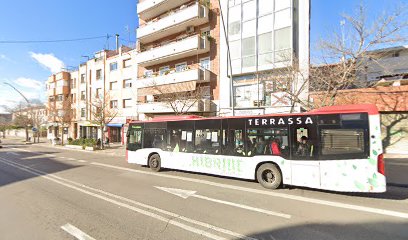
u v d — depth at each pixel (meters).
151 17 25.53
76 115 36.75
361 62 11.19
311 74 12.50
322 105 12.01
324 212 5.41
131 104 28.22
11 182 8.63
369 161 6.29
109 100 30.64
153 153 11.11
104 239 4.05
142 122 11.63
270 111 15.49
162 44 23.86
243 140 8.33
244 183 8.33
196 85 20.14
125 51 30.25
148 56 22.83
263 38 16.17
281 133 7.59
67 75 38.72
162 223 4.76
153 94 21.39
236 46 17.52
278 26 15.51
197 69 18.70
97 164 13.14
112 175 9.86
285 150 7.45
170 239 4.06
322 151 6.86
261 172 7.83
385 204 6.04
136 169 11.39
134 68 27.95
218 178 9.20
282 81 13.23
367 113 6.44
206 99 18.70
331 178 6.69
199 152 9.41
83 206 5.83
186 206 5.82
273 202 6.16
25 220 4.95
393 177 8.64
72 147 25.02
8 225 4.70
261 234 4.27
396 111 13.80
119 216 5.14
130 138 12.05
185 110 18.55
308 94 13.19
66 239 4.07
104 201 6.23
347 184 6.48
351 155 6.48
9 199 6.48
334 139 6.75
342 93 13.73
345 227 4.58
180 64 22.09
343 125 6.66
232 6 17.81
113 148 23.75
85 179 9.05
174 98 18.92
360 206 5.84
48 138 43.84
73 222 4.82
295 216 5.16
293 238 4.11
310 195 6.85
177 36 22.69
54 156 17.34
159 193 7.00
